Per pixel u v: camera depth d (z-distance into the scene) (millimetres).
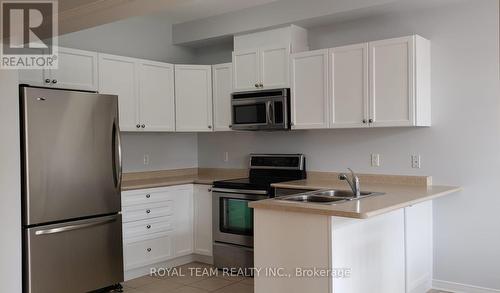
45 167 3371
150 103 4652
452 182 3764
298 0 4195
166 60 5238
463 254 3727
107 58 4289
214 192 4516
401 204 2777
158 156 5180
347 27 4273
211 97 4996
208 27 4910
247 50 4574
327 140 4461
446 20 3764
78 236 3580
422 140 3904
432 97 3846
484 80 3600
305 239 2641
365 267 2877
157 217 4406
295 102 4246
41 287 3346
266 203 2799
